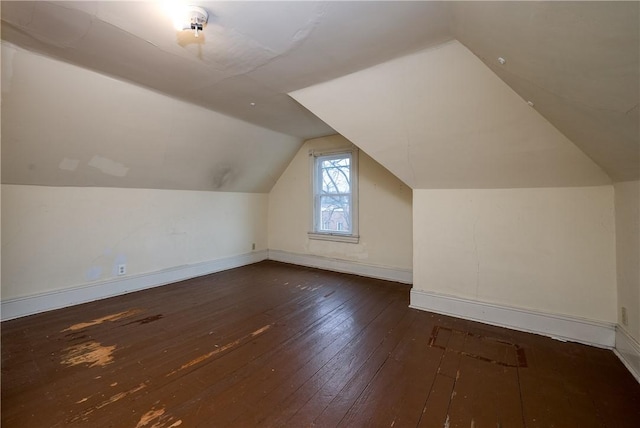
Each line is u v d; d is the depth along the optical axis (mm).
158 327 2398
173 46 1851
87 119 2432
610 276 2074
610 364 1865
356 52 1891
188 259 3924
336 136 4207
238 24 1613
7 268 2508
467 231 2609
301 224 4660
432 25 1605
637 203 1750
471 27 1387
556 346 2105
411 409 1457
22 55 1882
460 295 2654
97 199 3045
